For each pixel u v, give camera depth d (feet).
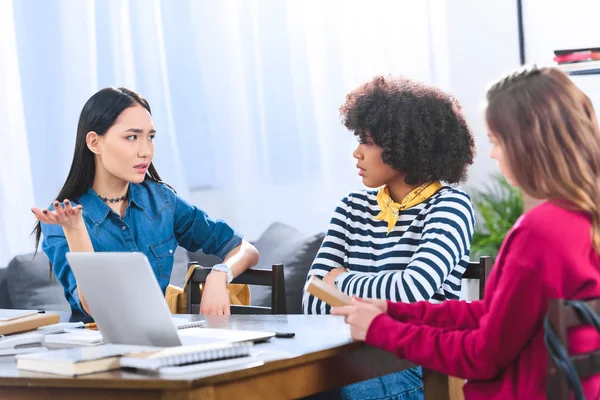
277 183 15.72
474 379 5.59
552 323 4.88
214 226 9.94
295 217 15.81
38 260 13.75
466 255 7.92
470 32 16.84
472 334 5.49
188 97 15.14
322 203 15.98
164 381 4.70
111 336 5.93
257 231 15.64
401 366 6.38
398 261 7.89
